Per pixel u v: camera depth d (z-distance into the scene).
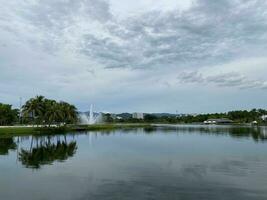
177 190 29.31
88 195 27.86
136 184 31.75
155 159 49.91
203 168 41.16
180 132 137.88
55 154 57.91
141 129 173.50
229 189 29.73
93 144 78.38
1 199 27.05
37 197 27.53
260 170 39.41
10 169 41.31
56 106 143.38
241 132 132.50
